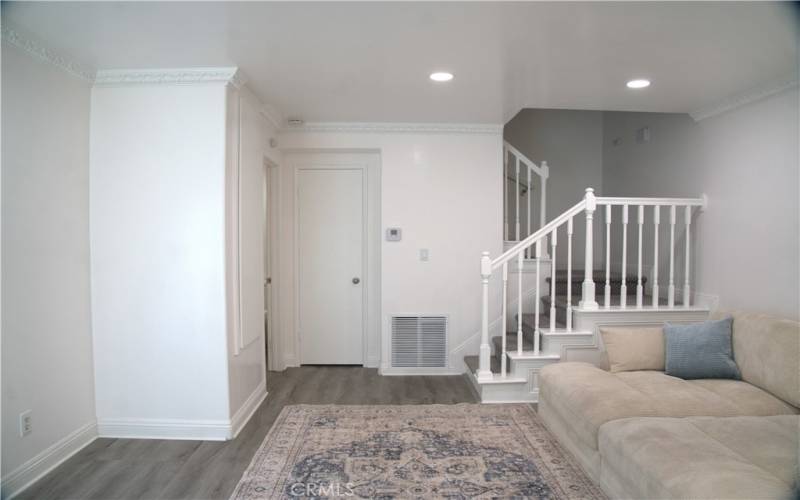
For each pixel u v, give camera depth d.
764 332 2.65
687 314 3.49
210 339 2.76
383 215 4.07
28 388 2.27
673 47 2.42
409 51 2.46
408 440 2.74
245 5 1.96
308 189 4.28
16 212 2.20
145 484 2.27
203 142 2.74
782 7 1.98
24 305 2.24
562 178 5.20
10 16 2.04
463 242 4.10
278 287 4.22
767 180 3.02
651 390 2.55
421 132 4.04
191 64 2.63
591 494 2.17
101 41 2.32
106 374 2.79
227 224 2.79
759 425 2.07
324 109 3.58
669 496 1.65
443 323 4.12
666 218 4.05
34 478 2.30
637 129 4.53
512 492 2.18
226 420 2.78
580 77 2.86
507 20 2.12
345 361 4.37
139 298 2.77
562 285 4.26
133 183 2.75
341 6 1.98
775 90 2.92
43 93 2.37
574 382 2.64
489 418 3.08
